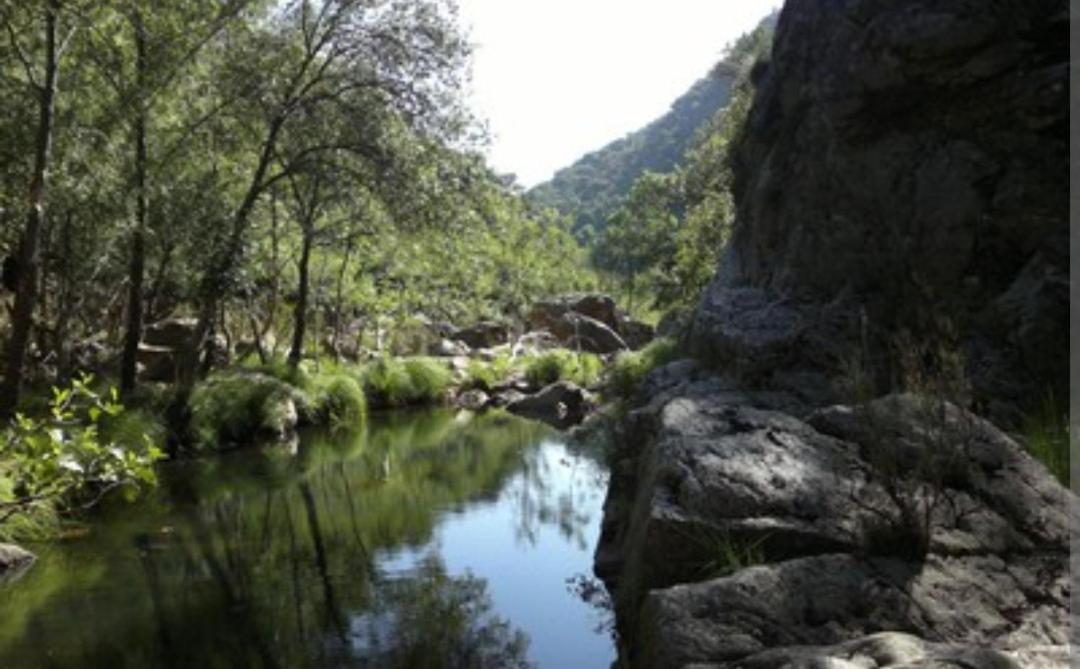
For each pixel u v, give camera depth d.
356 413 20.98
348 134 19.22
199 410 16.45
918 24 9.65
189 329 24.45
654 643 4.56
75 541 9.99
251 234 20.38
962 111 9.64
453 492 12.58
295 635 6.98
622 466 8.97
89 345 22.11
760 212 13.03
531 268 49.31
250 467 14.70
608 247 64.00
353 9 18.92
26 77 16.78
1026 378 8.21
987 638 4.45
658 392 11.62
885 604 4.62
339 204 22.17
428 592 8.00
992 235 9.16
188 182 18.09
